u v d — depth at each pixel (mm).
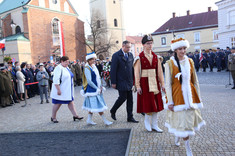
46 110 7559
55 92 5477
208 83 11617
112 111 5359
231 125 4355
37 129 5125
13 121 6172
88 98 5055
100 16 42281
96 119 5707
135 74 4297
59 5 34125
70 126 5211
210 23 37844
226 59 17203
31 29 30375
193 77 3219
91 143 4090
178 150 3330
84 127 5043
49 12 32625
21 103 9664
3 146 4184
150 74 4250
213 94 8250
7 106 9055
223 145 3385
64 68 5543
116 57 5074
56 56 33031
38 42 31141
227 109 5754
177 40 3150
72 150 3809
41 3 31750
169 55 21047
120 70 5098
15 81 10148
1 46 13664
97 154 3564
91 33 37500
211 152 3172
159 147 3484
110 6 43250
